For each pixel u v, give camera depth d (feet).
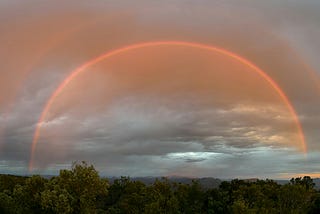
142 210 238.27
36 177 176.35
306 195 245.65
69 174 170.40
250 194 268.82
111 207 268.21
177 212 235.40
